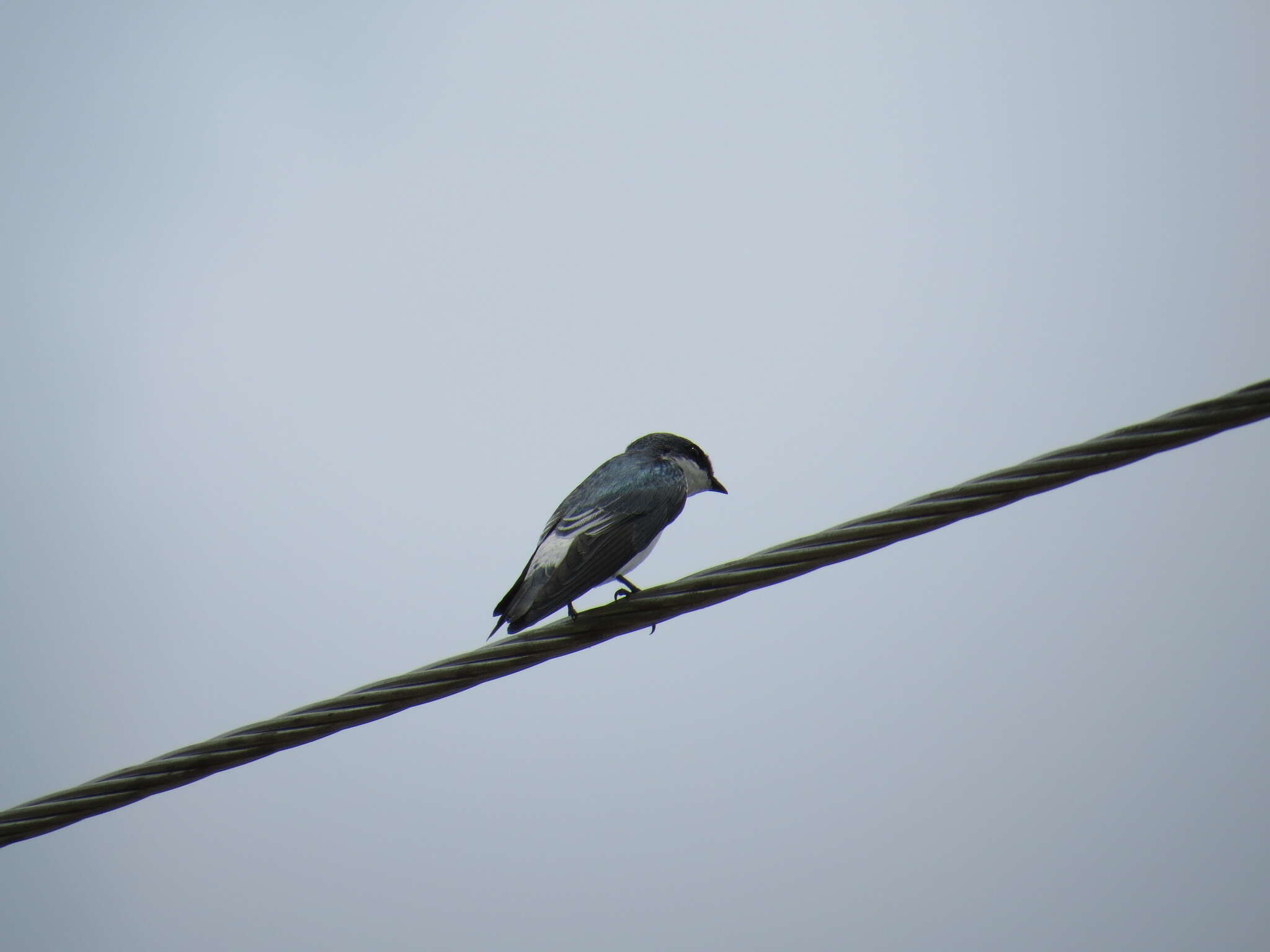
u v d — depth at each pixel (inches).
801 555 428.1
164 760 408.2
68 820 404.8
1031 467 412.8
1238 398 398.0
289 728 412.5
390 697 419.2
